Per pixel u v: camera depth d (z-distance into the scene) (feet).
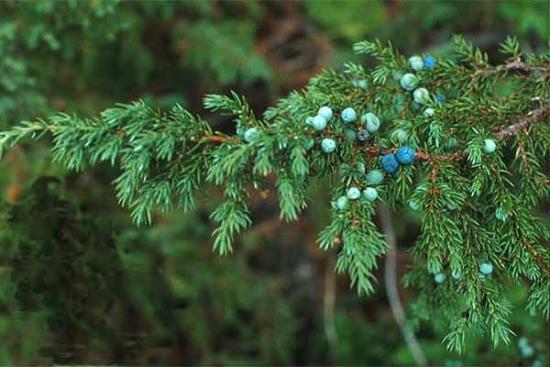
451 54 2.88
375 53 2.57
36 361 3.25
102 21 3.67
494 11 4.32
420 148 2.37
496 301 2.36
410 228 4.26
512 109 2.47
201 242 4.42
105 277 2.96
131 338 3.16
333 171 2.33
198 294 4.31
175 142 2.32
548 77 2.51
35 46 3.67
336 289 4.92
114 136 2.34
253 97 4.69
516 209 2.36
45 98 3.78
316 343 4.83
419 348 3.97
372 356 4.59
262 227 4.69
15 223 2.95
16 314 3.07
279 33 4.70
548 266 2.36
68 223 2.94
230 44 4.29
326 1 4.45
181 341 4.19
